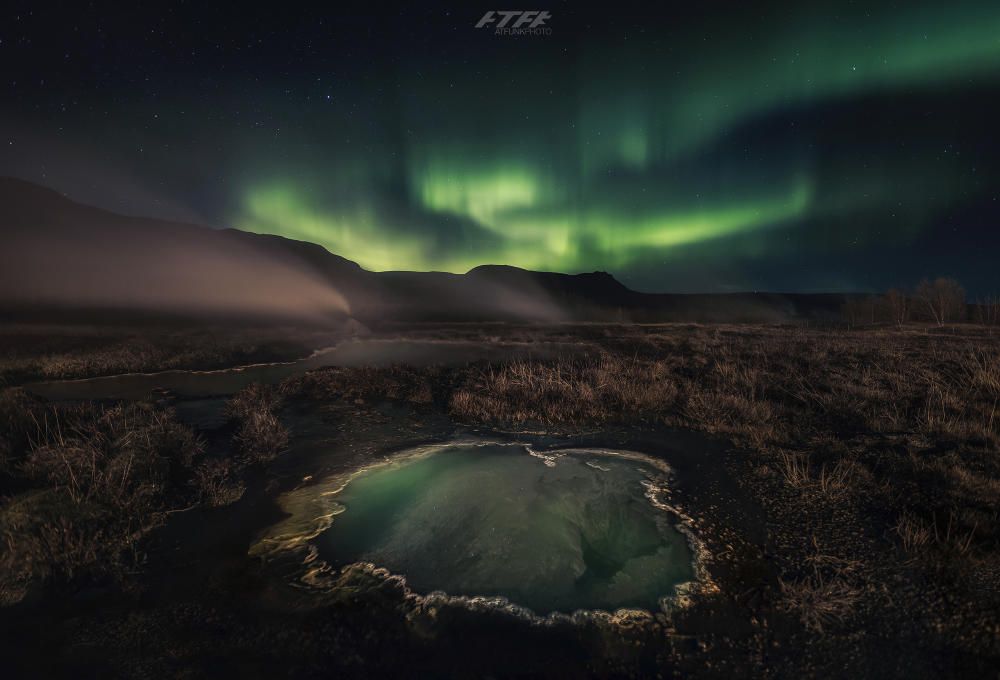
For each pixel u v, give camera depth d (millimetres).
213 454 6836
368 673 3010
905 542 4219
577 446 7215
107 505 4859
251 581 3936
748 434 7352
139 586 3842
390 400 10211
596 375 11258
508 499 5453
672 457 6629
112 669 2998
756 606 3582
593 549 4441
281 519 5016
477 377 11867
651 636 3314
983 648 3105
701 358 13414
